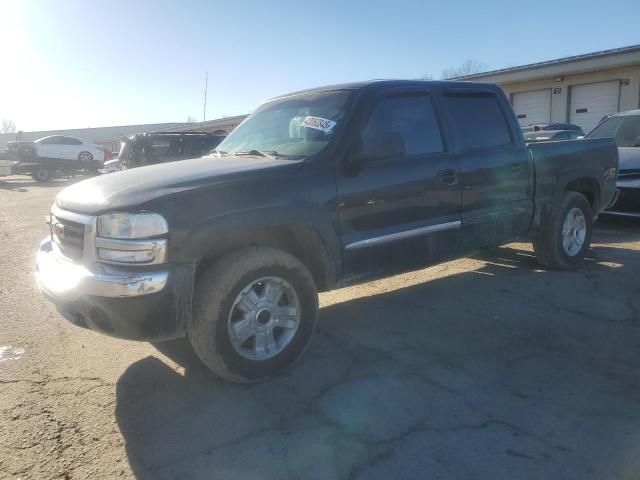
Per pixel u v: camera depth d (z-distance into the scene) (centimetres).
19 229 1034
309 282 363
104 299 303
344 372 366
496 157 486
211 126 3753
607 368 364
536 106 2319
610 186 631
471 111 485
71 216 333
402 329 439
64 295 319
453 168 449
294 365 378
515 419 305
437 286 554
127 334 314
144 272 304
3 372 377
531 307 482
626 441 282
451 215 452
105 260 311
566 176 563
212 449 284
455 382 348
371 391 339
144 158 1298
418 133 440
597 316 456
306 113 431
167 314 310
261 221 339
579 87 2155
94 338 437
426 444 283
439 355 389
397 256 418
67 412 323
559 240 572
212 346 328
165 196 314
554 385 342
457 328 439
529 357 382
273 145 427
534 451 276
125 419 315
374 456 274
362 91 418
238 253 338
